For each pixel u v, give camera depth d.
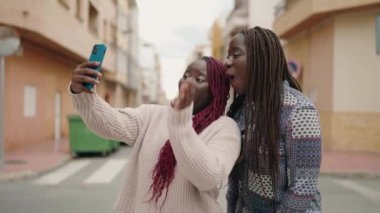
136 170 2.02
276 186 1.78
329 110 15.63
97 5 23.78
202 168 1.54
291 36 20.44
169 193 1.82
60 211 6.47
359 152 14.60
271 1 28.08
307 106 1.77
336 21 15.18
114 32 30.17
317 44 17.02
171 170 1.81
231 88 2.01
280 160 1.77
